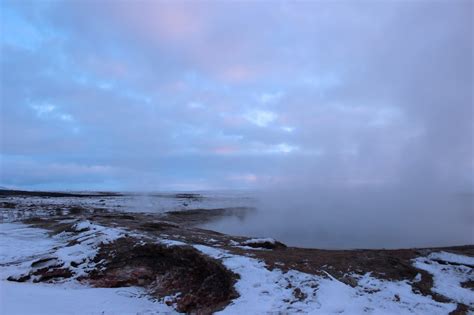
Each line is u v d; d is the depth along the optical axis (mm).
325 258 11594
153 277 12117
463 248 12609
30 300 9133
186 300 9977
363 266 10805
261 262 11062
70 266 12875
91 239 15688
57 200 62875
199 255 11781
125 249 13883
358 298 8727
